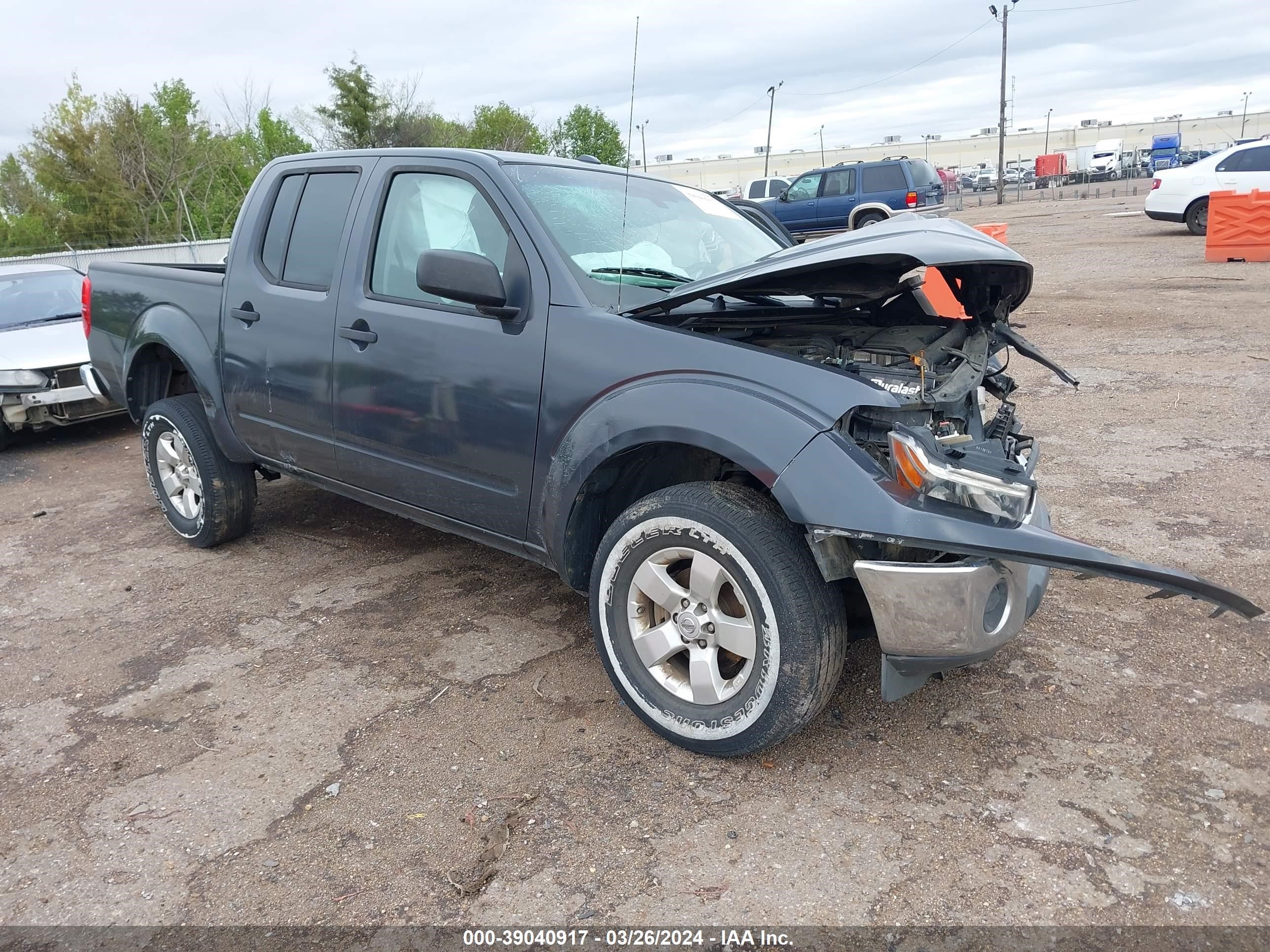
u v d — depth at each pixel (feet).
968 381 9.64
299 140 154.10
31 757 9.71
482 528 11.02
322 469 12.91
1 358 23.93
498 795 8.70
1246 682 10.01
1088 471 17.17
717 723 8.79
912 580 7.78
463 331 10.53
